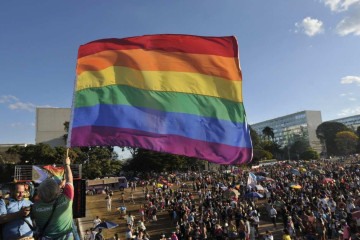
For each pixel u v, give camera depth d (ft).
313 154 433.89
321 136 533.55
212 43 23.57
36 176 38.22
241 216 80.12
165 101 22.71
